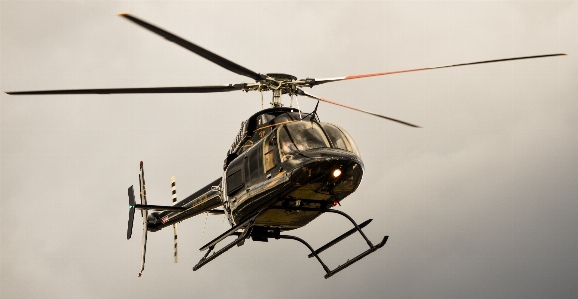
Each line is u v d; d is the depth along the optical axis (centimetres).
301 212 5291
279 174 4966
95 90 5088
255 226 5597
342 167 4906
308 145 4962
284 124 5125
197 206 6488
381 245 5159
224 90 5431
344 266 5281
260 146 5197
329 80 5444
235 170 5462
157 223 7088
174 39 4309
